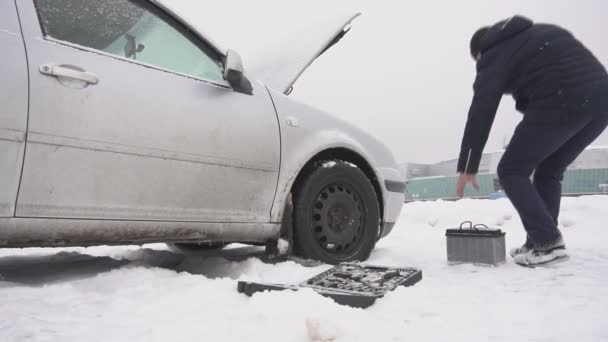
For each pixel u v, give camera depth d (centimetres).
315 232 244
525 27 224
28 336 112
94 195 168
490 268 224
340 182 255
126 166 175
